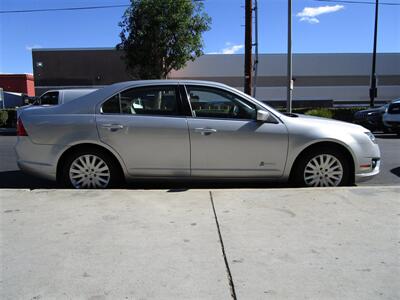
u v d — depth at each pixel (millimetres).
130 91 5812
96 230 4031
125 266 3289
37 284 3029
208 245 3672
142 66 26281
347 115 22703
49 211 4586
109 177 5766
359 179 5832
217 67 39812
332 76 42062
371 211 4555
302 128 5668
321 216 4398
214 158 5641
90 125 5656
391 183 6887
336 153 5766
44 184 6641
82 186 5766
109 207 4711
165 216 4410
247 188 6004
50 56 37719
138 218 4355
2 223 4230
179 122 5629
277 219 4312
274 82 41375
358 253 3518
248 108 5746
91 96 5840
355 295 2875
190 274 3158
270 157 5656
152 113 5730
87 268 3260
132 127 5621
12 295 2887
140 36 24906
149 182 6223
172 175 5703
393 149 11914
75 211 4578
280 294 2885
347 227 4094
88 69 37781
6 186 6512
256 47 26516
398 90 42969
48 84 37906
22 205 4793
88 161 5754
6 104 41688
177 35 25062
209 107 5754
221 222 4227
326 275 3143
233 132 5602
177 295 2877
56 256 3471
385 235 3900
